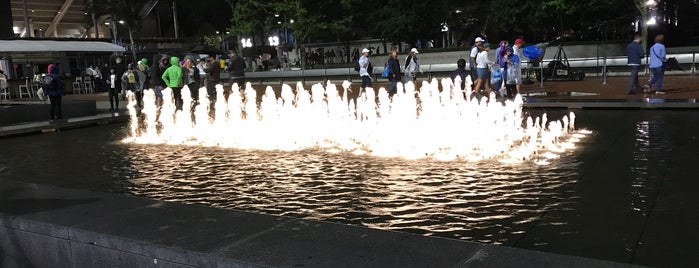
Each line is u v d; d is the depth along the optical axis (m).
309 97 21.92
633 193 5.71
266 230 3.78
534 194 5.89
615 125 10.66
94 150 10.59
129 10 48.56
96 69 36.88
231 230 3.80
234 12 39.62
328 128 11.69
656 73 16.48
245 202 6.13
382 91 18.95
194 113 16.53
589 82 22.77
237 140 10.79
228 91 26.84
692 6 38.25
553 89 20.08
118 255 3.75
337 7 38.84
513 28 31.75
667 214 4.96
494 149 8.64
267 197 6.30
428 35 35.81
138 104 21.19
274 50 54.41
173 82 17.45
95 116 16.36
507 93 16.83
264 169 7.92
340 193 6.32
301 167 7.95
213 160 8.87
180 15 60.47
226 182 7.19
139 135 12.48
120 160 9.30
